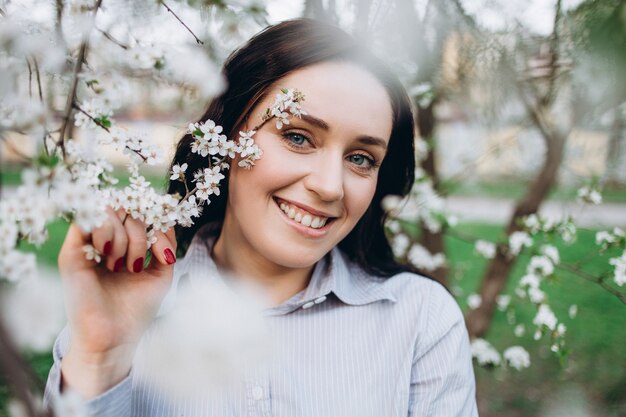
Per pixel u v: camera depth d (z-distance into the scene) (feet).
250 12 2.93
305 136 3.08
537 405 8.93
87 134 2.40
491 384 9.55
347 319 3.58
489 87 6.63
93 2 2.42
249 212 3.16
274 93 3.16
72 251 2.50
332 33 3.24
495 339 11.28
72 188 1.84
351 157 3.25
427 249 7.58
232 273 3.62
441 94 6.91
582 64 5.56
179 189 3.67
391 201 4.71
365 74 3.19
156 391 3.18
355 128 3.06
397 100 3.44
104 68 2.50
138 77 2.66
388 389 3.40
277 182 3.05
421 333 3.60
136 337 2.65
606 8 4.98
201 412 3.14
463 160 8.37
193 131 2.82
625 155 7.66
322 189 3.02
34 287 1.74
